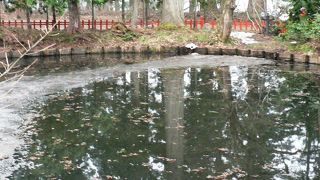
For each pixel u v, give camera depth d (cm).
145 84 1505
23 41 2223
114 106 1186
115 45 2395
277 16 2728
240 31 2733
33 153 823
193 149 848
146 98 1286
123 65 1939
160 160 792
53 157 806
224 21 2342
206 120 1052
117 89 1420
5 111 1110
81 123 1020
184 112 1123
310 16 2061
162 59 2128
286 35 2161
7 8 2534
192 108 1164
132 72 1759
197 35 2498
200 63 1978
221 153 827
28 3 2167
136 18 2689
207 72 1745
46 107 1165
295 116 1087
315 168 753
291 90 1387
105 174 730
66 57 2202
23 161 784
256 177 714
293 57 1962
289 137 923
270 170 745
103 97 1297
